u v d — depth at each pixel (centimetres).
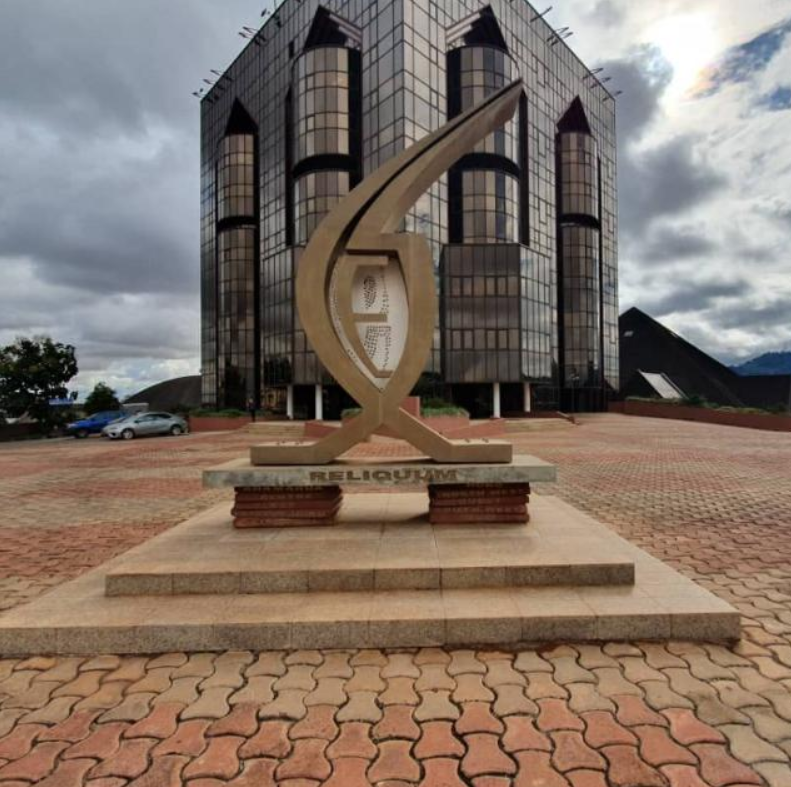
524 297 3253
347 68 3281
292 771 236
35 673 321
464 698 286
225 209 4294
